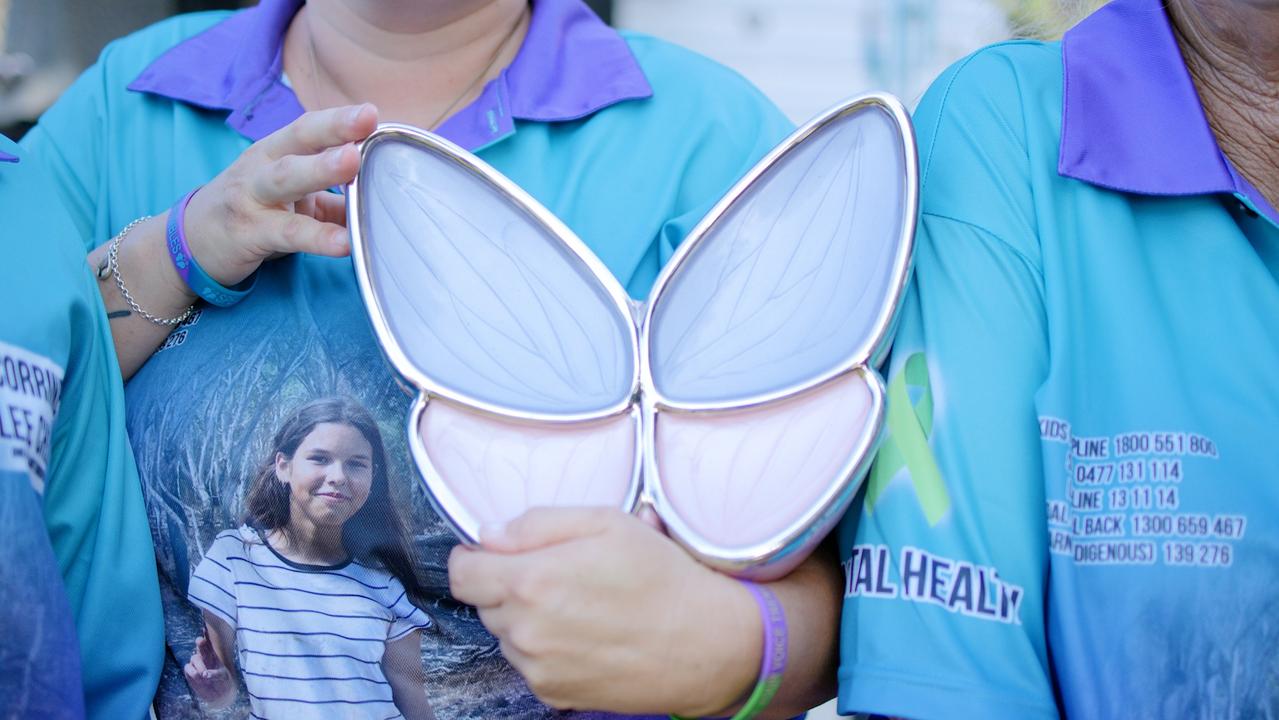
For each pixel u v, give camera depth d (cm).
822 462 104
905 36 521
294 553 122
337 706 120
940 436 111
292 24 148
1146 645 105
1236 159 121
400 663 122
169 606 126
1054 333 112
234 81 142
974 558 107
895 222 111
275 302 129
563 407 109
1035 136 121
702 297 114
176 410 126
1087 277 116
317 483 122
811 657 109
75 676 108
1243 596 105
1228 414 110
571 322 114
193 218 123
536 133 138
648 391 109
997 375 112
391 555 122
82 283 120
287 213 119
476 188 119
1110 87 121
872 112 116
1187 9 121
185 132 141
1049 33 141
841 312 110
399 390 124
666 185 137
